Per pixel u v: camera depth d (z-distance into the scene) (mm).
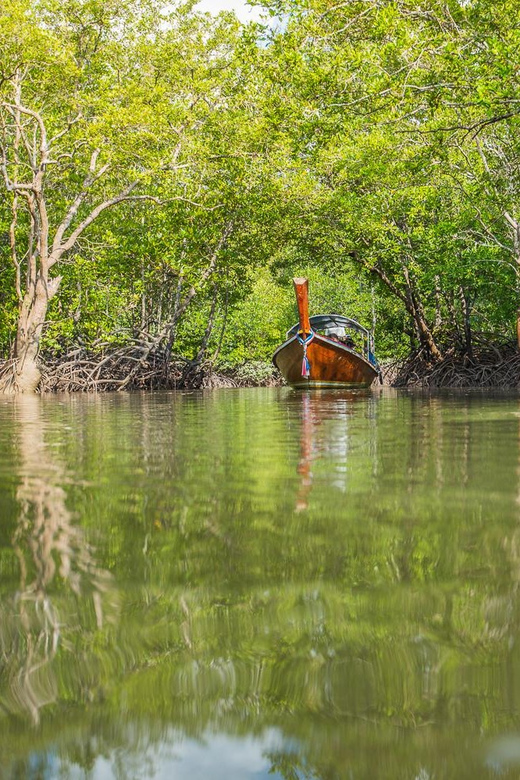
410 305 24750
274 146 18547
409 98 10695
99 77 19453
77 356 22891
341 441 4008
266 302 37062
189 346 29719
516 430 4785
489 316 23109
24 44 15297
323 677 688
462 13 10117
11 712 624
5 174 17031
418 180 17859
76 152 18828
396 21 9938
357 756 544
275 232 23438
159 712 614
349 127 13109
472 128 11000
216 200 20062
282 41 10594
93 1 18234
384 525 1540
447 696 645
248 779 513
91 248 20188
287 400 11859
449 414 6891
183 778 507
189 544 1348
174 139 19547
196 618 870
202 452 3439
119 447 3771
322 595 979
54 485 2303
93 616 884
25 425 5887
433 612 894
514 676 688
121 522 1608
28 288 18469
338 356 18406
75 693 651
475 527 1508
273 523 1576
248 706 626
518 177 16297
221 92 19312
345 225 21781
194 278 21969
